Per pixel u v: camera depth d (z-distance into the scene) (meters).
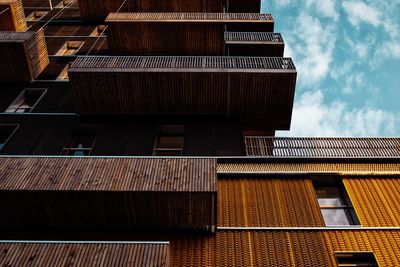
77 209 9.30
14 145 12.88
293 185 11.07
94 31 23.72
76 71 13.62
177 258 8.91
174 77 13.88
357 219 10.07
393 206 10.38
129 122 14.31
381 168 11.48
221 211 10.23
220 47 20.03
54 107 15.08
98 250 7.40
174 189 8.83
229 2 25.81
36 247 7.44
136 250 7.42
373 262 9.04
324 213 10.49
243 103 14.56
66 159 9.87
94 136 14.04
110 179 9.17
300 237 9.45
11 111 15.16
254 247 9.20
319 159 11.73
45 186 8.93
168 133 14.37
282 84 14.01
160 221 9.48
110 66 14.13
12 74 16.67
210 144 13.04
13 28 20.58
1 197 8.98
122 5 24.25
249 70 13.84
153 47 20.12
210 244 9.27
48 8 28.16
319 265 8.78
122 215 9.39
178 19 19.36
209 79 13.92
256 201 10.54
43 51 18.34
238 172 11.34
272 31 20.17
